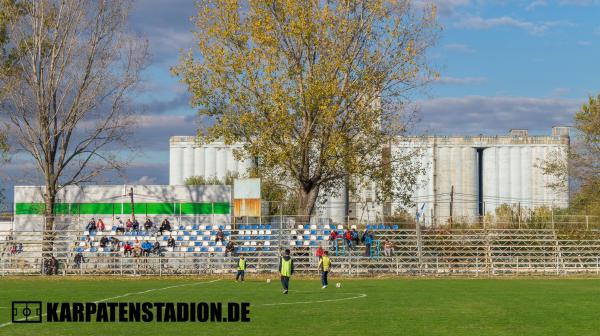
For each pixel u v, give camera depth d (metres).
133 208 68.69
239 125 63.69
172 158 126.06
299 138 64.31
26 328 25.61
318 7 62.44
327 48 62.81
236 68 61.47
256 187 63.66
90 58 66.69
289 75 62.09
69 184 67.69
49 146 66.38
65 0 66.12
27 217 71.38
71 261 64.19
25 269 63.00
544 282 53.66
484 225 70.19
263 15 61.94
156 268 62.41
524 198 128.50
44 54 66.06
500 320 28.02
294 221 67.69
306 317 28.83
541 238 68.62
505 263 63.84
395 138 67.06
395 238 67.38
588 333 24.33
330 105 62.09
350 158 64.38
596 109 87.69
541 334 24.02
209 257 62.69
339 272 62.28
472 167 127.31
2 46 66.25
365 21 63.47
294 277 58.75
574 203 88.12
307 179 66.31
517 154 128.75
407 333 24.22
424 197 125.44
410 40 63.78
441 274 62.22
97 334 24.03
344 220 111.00
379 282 53.38
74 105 66.50
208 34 62.38
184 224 70.62
